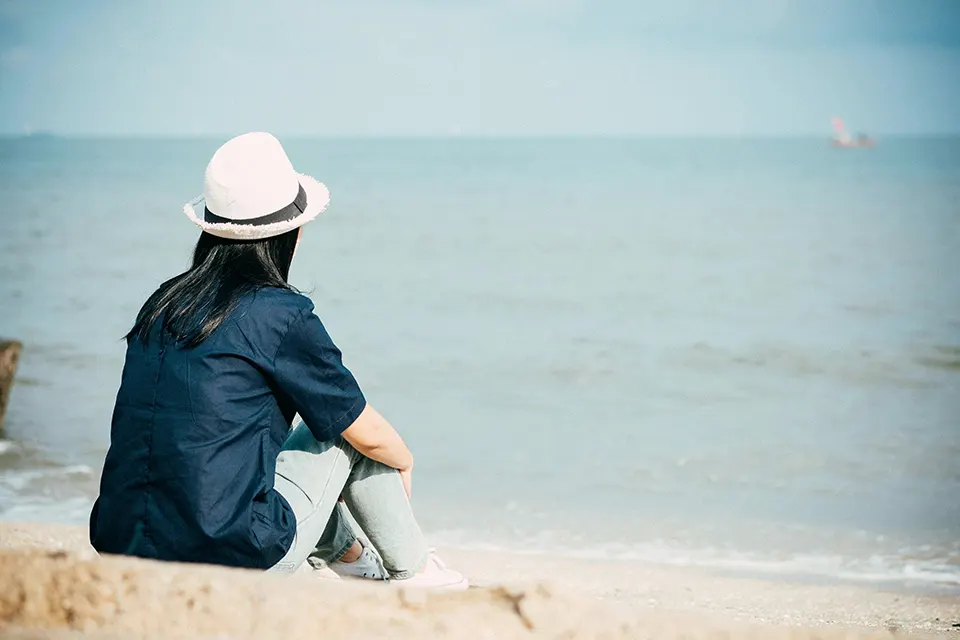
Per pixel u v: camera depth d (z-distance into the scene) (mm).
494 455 8648
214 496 2428
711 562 5891
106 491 2494
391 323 16438
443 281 21891
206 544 2418
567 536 6441
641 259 26047
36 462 7898
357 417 2652
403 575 2924
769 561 5945
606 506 7168
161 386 2469
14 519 6441
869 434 9453
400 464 2832
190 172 65625
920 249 28703
